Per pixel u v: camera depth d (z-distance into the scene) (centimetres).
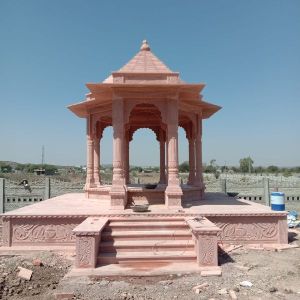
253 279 657
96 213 909
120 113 1011
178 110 1104
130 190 1120
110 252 768
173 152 1010
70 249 873
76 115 1419
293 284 632
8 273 714
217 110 1314
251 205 1088
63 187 1716
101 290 604
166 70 1094
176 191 990
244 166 8206
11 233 890
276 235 929
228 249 878
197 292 588
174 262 739
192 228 746
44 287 647
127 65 1113
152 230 848
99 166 1375
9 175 3781
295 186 1748
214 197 1369
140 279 663
